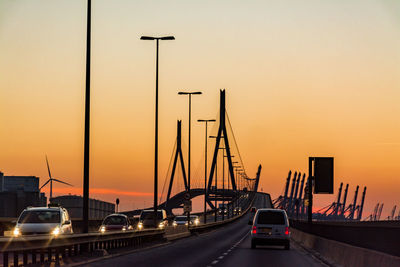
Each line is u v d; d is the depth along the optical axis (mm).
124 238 39156
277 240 43625
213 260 31531
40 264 25203
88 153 32781
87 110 33094
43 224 35531
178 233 63656
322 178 56594
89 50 33750
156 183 54938
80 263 27703
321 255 35938
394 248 39469
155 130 55562
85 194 32500
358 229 50281
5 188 133000
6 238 20656
